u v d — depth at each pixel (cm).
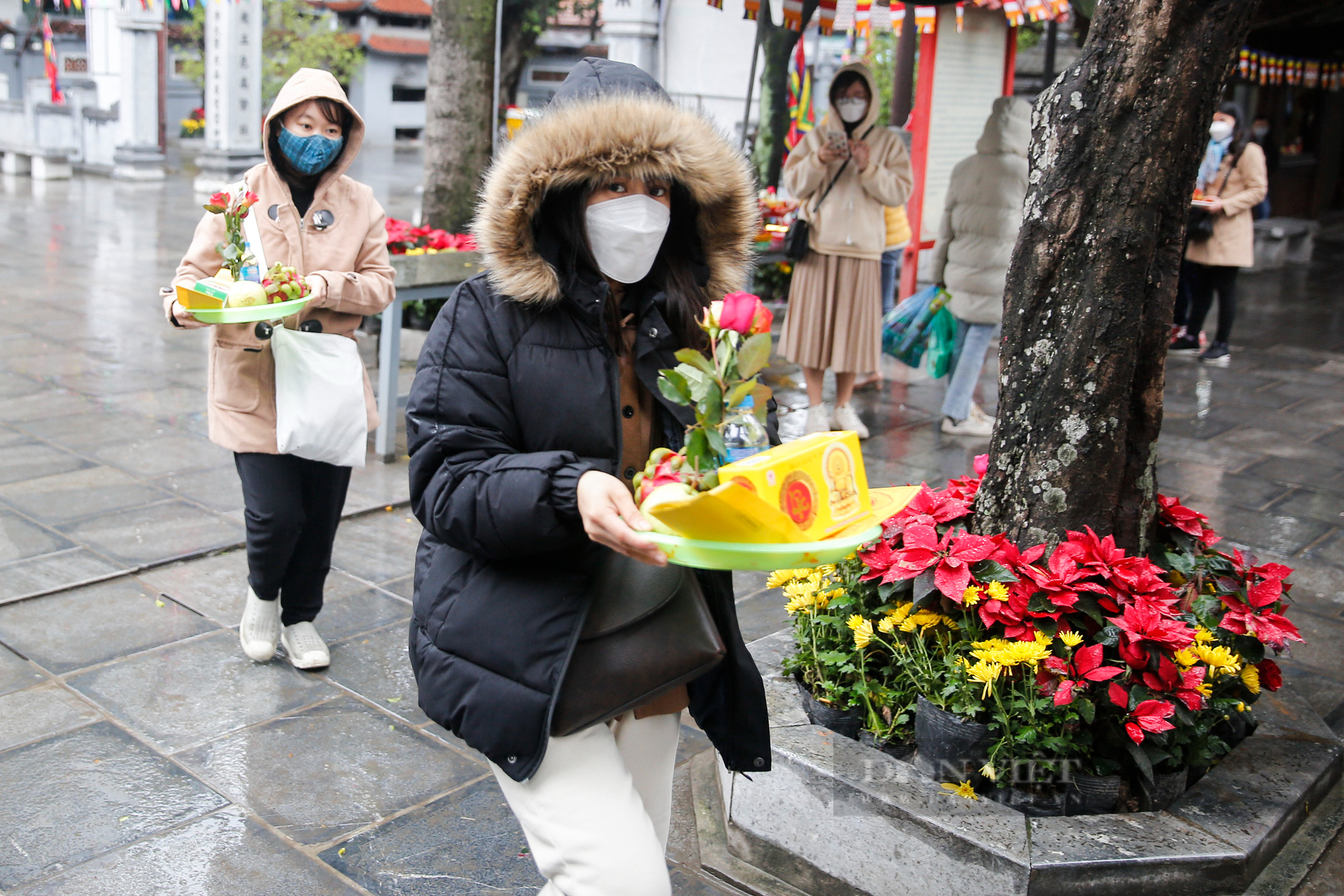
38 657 370
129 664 367
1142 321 272
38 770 307
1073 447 276
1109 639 261
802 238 627
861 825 262
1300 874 269
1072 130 268
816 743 277
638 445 195
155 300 955
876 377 775
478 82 816
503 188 177
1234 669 268
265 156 338
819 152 604
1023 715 255
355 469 564
